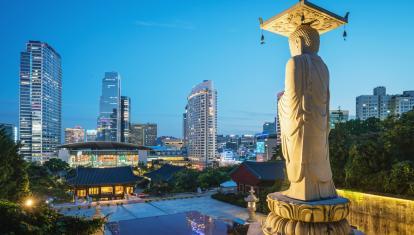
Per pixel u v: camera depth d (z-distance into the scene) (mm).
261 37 10219
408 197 17250
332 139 25859
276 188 29656
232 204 36906
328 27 9820
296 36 9242
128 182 49781
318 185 8422
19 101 185875
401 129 21469
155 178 56969
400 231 16891
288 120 8555
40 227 12039
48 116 198375
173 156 180375
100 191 49531
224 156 190250
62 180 58688
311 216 7707
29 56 188250
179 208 35125
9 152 26516
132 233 15461
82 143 101375
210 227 16438
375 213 18344
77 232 13125
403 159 20688
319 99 8336
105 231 15930
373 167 20641
